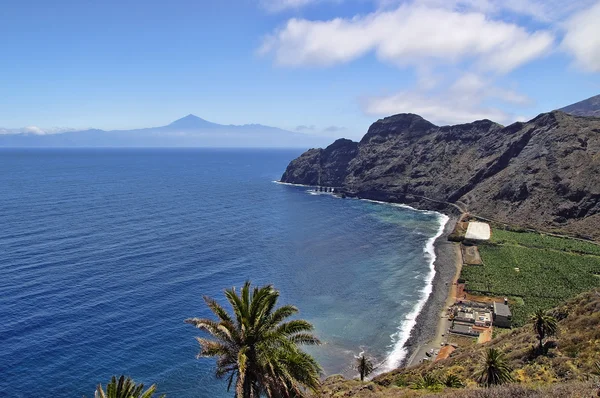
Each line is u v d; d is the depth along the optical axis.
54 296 76.12
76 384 53.47
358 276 100.31
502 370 39.75
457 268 107.25
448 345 68.81
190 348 63.12
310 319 77.56
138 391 28.86
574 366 40.44
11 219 134.75
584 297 54.53
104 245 109.75
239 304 25.48
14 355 58.00
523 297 87.00
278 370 23.16
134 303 76.12
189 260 102.50
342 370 62.91
